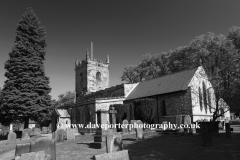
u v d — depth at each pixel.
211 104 30.36
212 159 9.79
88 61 59.50
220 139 15.86
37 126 60.62
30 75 31.31
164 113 31.36
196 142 14.63
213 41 38.44
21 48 31.64
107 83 62.56
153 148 13.08
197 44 40.59
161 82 35.66
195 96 28.44
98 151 13.32
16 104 28.27
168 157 10.52
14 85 30.27
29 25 33.09
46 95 31.83
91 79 59.28
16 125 59.56
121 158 6.86
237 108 25.09
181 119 21.39
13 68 30.59
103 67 62.53
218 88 25.44
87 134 27.08
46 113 31.45
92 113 35.06
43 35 34.59
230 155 10.38
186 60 45.34
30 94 29.67
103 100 35.34
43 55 34.06
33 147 10.51
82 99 56.50
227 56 27.34
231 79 25.89
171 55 50.56
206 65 29.31
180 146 13.45
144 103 29.20
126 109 32.12
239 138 16.16
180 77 32.66
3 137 31.80
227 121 34.38
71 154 12.73
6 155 14.27
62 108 47.38
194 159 9.95
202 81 31.30
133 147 13.73
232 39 40.53
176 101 29.69
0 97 29.73
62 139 18.89
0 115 30.11
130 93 39.50
